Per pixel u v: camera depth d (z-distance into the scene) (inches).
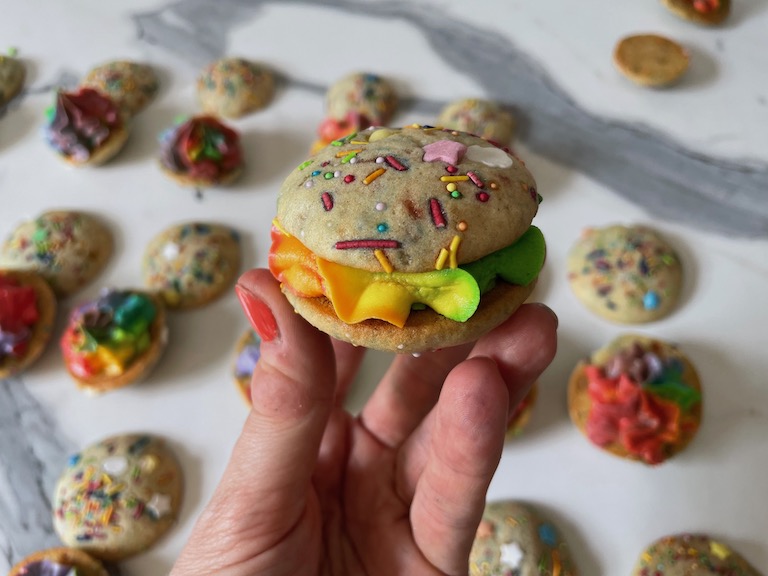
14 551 10.6
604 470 10.5
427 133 7.0
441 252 6.1
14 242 12.6
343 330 6.5
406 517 8.3
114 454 10.8
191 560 7.3
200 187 13.1
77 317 11.5
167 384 11.6
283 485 7.3
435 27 14.6
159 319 11.7
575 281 11.6
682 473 10.3
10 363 11.6
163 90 14.4
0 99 14.5
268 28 15.0
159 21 15.3
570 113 13.3
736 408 10.6
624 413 10.1
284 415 7.3
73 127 13.2
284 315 7.1
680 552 9.7
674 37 14.0
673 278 11.3
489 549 9.8
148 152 13.8
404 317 6.3
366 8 15.0
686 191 12.4
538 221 12.3
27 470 11.1
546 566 9.7
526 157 12.9
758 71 13.5
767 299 11.3
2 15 15.6
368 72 14.1
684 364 10.7
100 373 11.4
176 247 12.2
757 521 10.0
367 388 11.2
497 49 14.2
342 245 6.1
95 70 14.4
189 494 10.8
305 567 7.6
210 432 11.2
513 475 10.6
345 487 9.0
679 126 13.0
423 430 8.3
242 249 12.6
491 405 6.5
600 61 13.9
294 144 13.6
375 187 6.3
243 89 13.8
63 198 13.4
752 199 12.2
